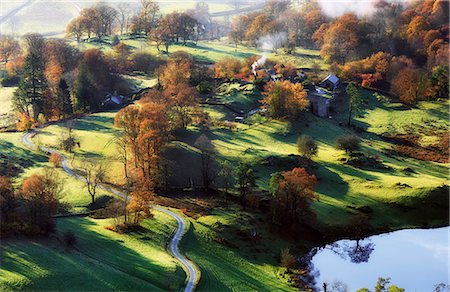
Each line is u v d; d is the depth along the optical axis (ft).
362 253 415.85
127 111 511.40
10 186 360.28
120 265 321.52
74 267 301.43
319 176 525.34
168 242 379.96
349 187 512.63
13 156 529.86
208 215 437.58
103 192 452.76
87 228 376.07
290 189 437.58
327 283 367.04
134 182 457.68
